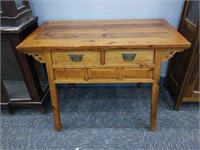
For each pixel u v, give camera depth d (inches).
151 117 48.6
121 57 40.6
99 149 46.1
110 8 57.3
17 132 51.8
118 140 48.3
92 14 58.3
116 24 51.9
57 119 49.8
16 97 55.9
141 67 41.6
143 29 47.0
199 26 44.1
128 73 42.7
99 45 37.8
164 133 49.8
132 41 39.4
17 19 44.5
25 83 52.7
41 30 48.4
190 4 51.6
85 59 41.2
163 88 68.4
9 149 46.9
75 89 70.1
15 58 48.2
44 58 41.4
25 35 48.1
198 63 48.6
